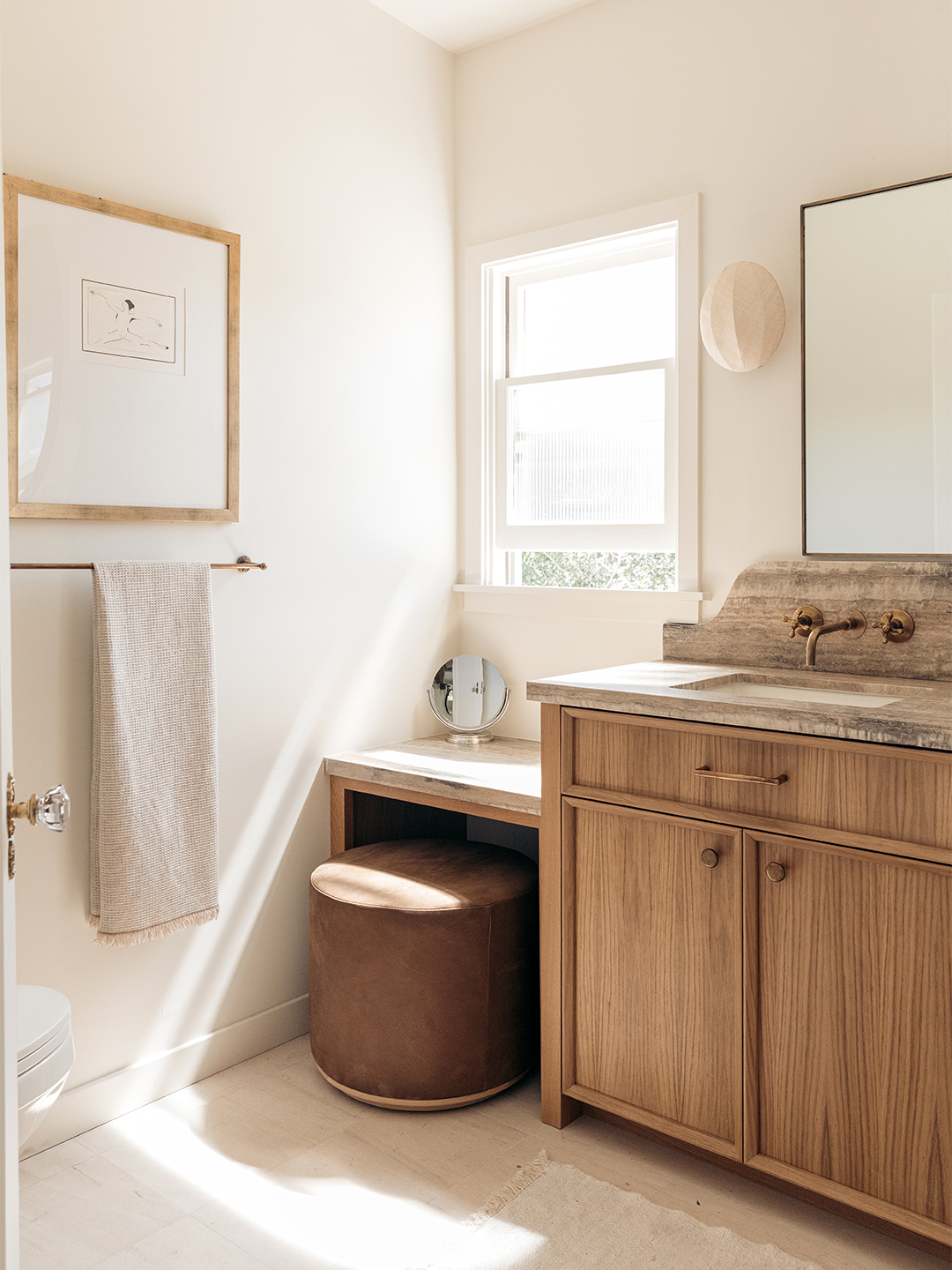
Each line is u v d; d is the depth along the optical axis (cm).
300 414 240
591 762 193
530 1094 219
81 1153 194
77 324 192
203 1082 222
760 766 170
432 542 281
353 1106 212
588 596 258
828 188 215
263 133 229
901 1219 157
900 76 204
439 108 277
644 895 186
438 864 230
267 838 237
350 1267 162
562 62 258
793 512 223
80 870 199
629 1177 186
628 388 255
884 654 207
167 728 203
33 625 189
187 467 213
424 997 204
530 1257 164
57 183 190
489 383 283
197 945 222
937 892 152
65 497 192
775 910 170
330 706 252
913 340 202
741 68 226
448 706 275
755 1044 173
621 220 247
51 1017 151
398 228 265
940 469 200
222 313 219
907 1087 157
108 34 198
